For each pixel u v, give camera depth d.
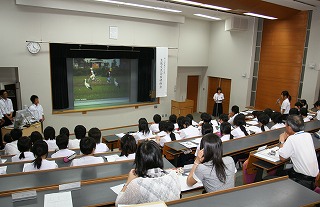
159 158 1.64
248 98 8.82
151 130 5.24
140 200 1.52
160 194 1.54
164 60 8.30
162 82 8.39
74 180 2.33
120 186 2.17
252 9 6.08
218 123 5.49
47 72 6.49
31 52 6.18
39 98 6.47
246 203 1.69
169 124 4.40
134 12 7.35
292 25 7.52
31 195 1.93
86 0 6.39
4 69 6.16
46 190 2.05
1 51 5.86
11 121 5.88
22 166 2.86
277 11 6.71
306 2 6.23
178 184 1.67
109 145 4.96
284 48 7.79
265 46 8.29
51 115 6.70
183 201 1.62
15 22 5.91
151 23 7.94
